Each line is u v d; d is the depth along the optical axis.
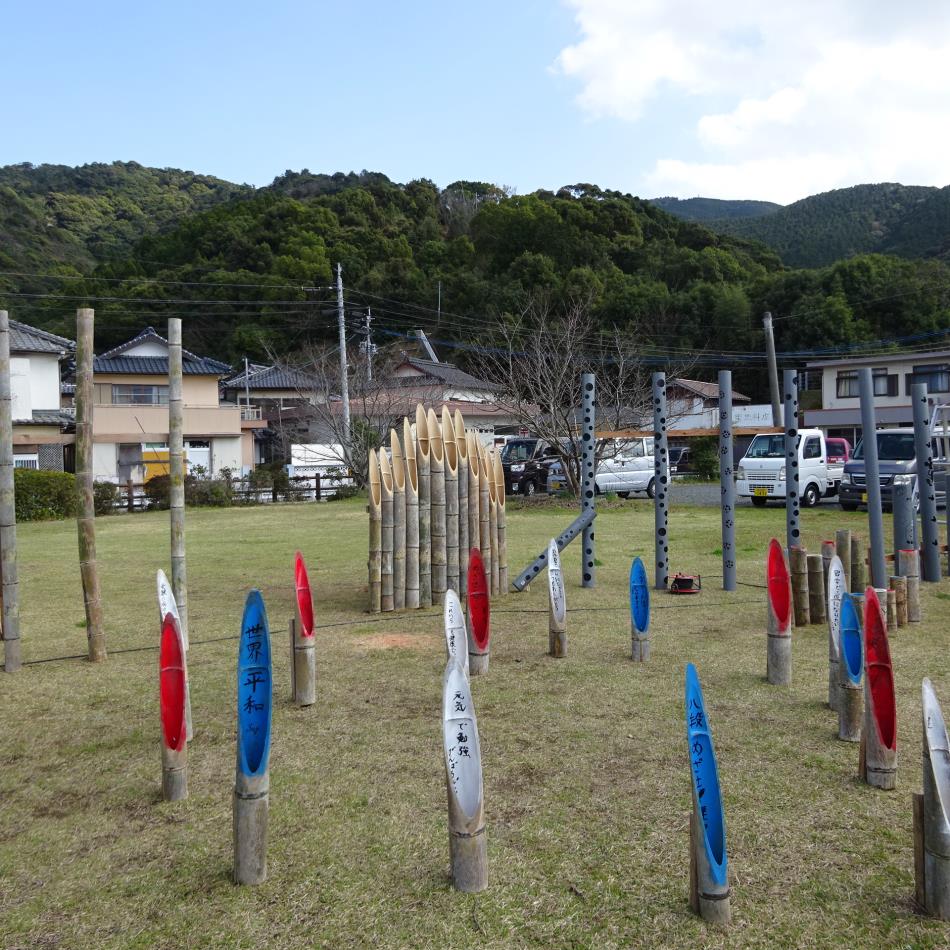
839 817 3.36
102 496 19.55
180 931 2.68
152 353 28.64
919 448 8.72
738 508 17.58
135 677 5.59
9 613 5.77
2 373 5.76
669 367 31.45
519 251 43.88
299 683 4.90
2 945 2.62
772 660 5.16
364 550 11.79
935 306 37.38
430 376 32.38
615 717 4.59
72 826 3.44
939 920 2.65
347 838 3.27
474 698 4.95
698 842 2.68
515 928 2.65
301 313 39.78
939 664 5.55
